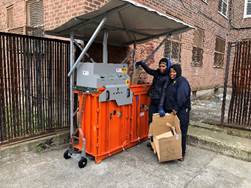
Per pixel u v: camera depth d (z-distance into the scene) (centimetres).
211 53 1075
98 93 345
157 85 413
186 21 785
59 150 407
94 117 354
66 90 428
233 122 494
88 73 351
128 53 524
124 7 291
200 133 479
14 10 680
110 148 385
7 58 349
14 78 361
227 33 1262
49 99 409
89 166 352
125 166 357
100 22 334
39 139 395
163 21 364
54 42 400
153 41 611
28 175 320
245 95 473
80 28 359
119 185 304
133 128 430
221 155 416
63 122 433
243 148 404
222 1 1159
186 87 372
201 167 365
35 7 595
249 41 455
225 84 496
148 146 437
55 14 490
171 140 360
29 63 375
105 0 468
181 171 349
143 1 539
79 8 434
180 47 783
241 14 1297
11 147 360
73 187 295
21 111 376
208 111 718
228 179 331
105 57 391
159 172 343
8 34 344
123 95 385
